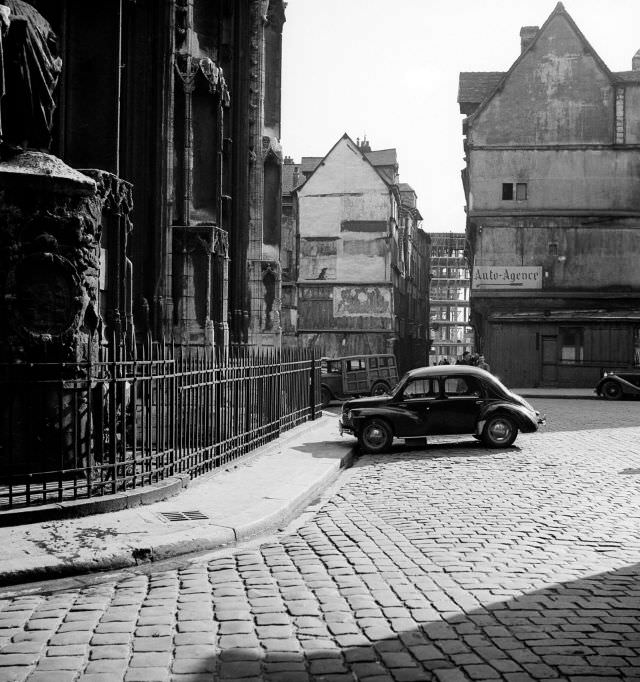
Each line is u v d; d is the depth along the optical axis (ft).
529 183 142.31
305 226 185.98
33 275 32.60
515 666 15.85
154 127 57.93
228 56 74.18
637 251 140.05
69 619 19.13
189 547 25.98
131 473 33.27
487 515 31.09
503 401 52.49
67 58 48.60
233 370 44.01
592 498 34.65
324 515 31.81
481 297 142.20
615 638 17.37
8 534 26.35
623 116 140.77
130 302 46.73
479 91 155.63
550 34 142.51
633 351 131.44
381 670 15.72
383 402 51.80
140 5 57.62
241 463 43.60
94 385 33.83
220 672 15.69
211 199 60.23
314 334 185.26
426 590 21.08
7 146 33.88
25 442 32.73
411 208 217.77
